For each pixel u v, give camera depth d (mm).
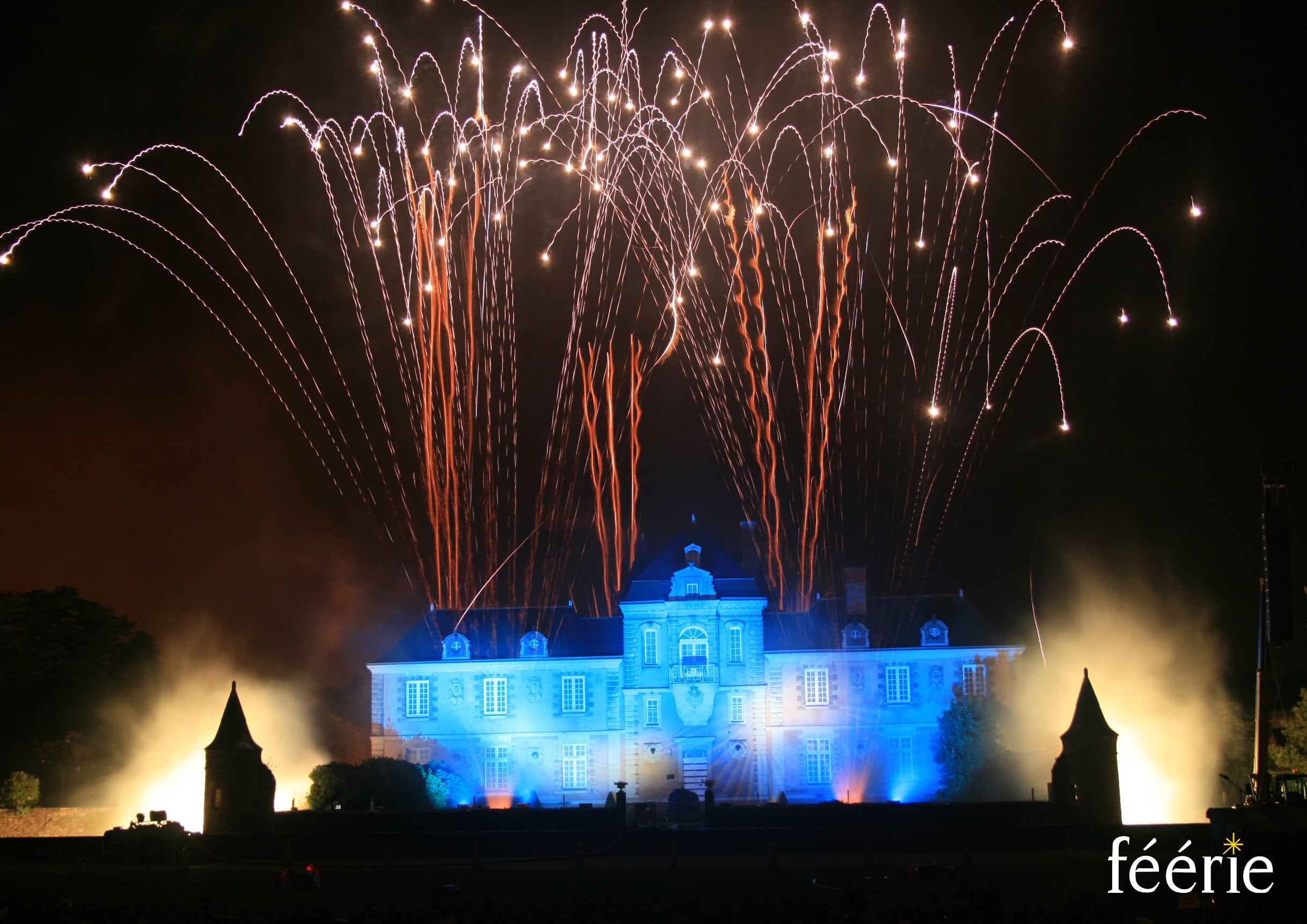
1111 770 67250
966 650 94375
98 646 89000
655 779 94438
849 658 95438
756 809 67375
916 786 93000
